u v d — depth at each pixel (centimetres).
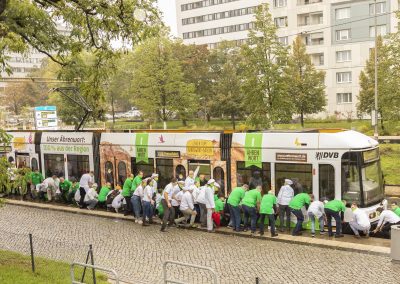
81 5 1401
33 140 2641
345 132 1642
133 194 1923
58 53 1686
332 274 1237
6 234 1667
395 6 6034
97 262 1429
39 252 1452
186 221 1830
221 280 1233
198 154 1938
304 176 1667
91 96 1588
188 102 4738
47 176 2595
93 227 1895
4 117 7381
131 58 5344
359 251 1413
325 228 1630
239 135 1817
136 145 2156
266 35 3316
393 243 1304
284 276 1241
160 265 1383
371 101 4894
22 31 1619
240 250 1502
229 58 6238
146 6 1447
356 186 1577
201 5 9719
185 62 6031
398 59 3044
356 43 6356
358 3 6281
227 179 1856
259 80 3312
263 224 1641
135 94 4950
